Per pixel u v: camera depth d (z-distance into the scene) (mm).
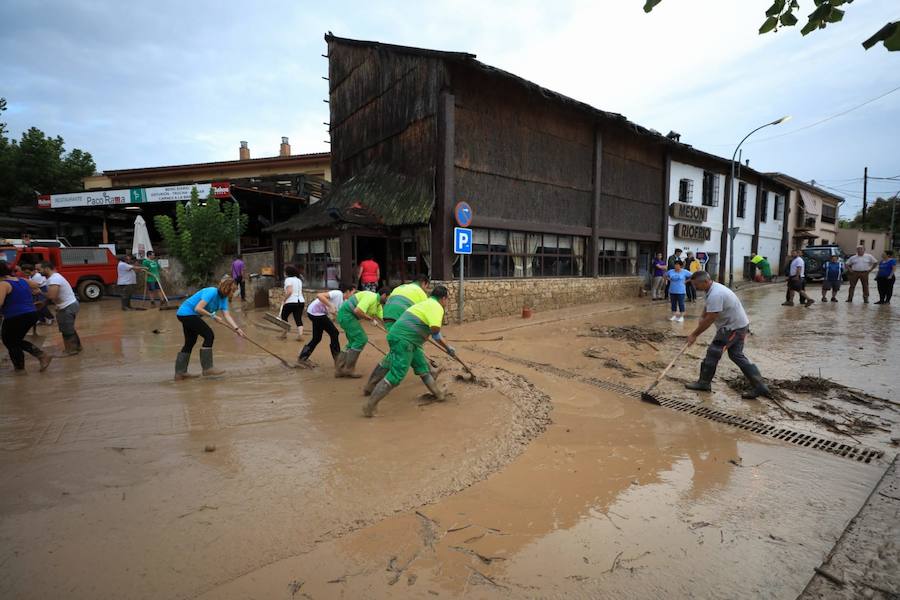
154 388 5766
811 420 4730
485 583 2348
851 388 5742
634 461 3812
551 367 6871
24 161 23547
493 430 4406
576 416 4852
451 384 5945
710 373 5660
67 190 24828
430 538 2717
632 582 2373
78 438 4102
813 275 21703
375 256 12820
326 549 2592
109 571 2367
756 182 24453
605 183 15414
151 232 22188
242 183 17688
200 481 3330
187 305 6137
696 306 14492
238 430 4332
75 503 3012
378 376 5434
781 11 2625
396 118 11906
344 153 14562
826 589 2350
